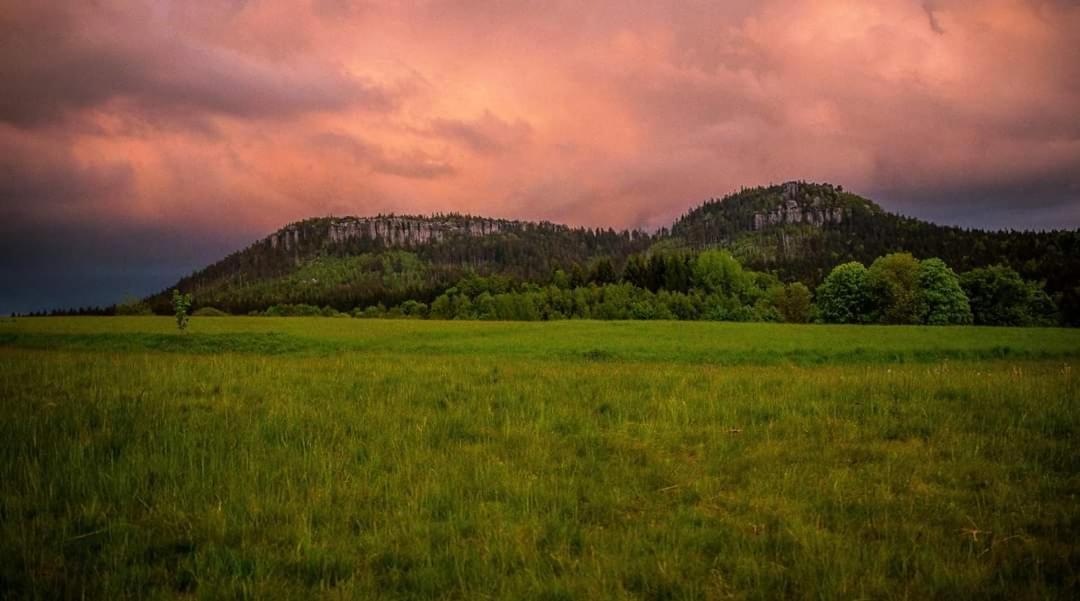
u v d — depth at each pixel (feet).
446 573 17.34
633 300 392.47
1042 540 19.61
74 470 24.98
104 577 16.83
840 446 30.73
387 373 55.67
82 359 62.95
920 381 48.19
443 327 207.00
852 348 130.11
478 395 43.62
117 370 51.80
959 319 274.36
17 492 22.66
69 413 34.01
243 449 28.53
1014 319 299.99
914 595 16.20
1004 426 33.86
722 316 364.58
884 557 18.15
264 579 17.13
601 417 37.27
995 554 18.57
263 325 209.46
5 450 26.71
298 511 21.98
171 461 26.40
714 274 418.10
